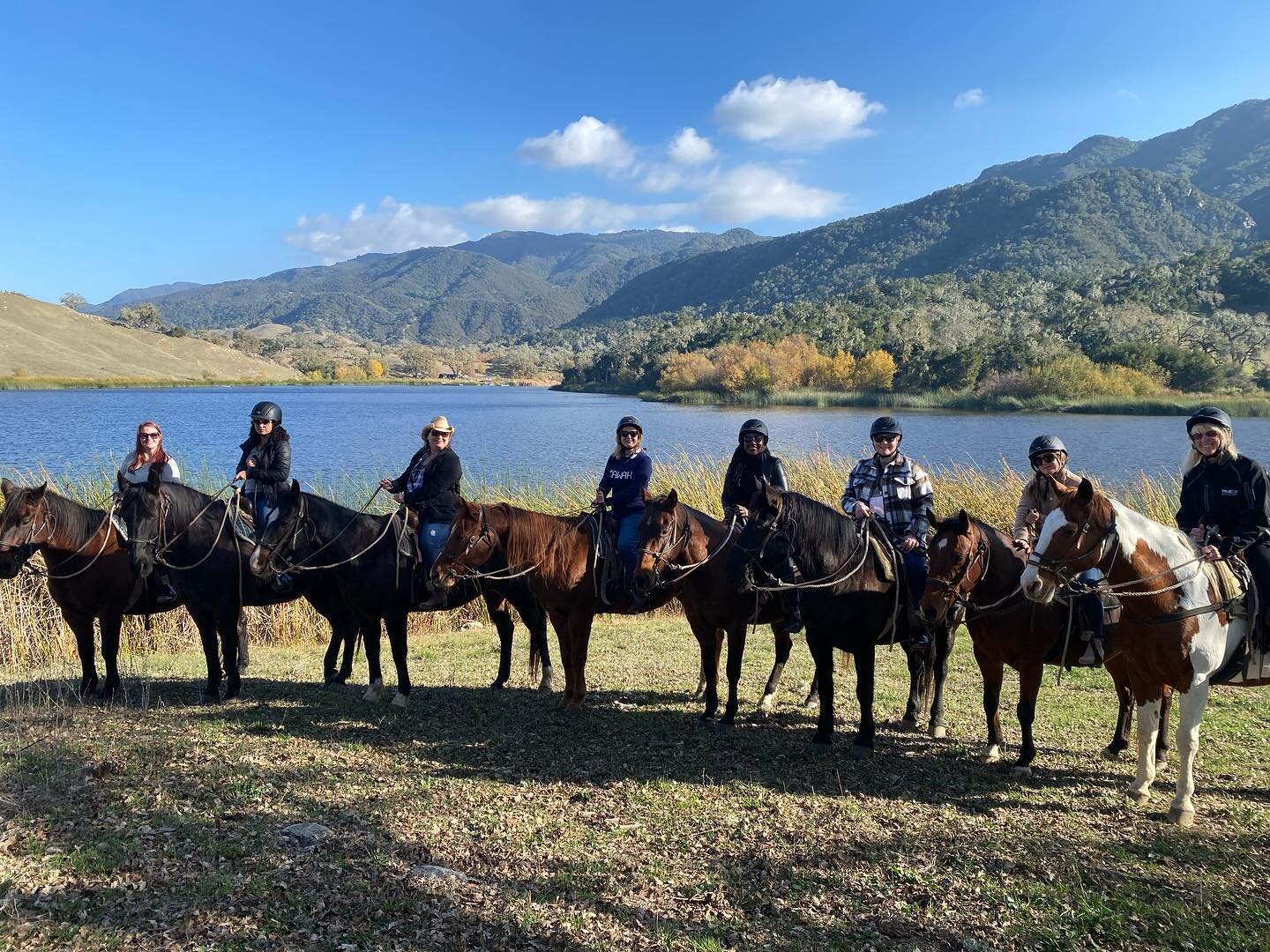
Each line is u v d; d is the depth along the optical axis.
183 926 4.04
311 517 7.74
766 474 7.61
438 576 7.35
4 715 7.43
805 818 5.46
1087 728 7.47
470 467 32.16
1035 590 5.43
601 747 6.88
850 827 5.32
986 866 4.78
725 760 6.61
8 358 132.00
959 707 8.16
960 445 40.62
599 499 8.01
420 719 7.61
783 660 8.11
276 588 8.21
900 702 8.40
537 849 4.95
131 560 7.61
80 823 5.12
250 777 5.96
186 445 38.19
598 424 61.12
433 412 79.38
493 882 4.54
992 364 83.69
